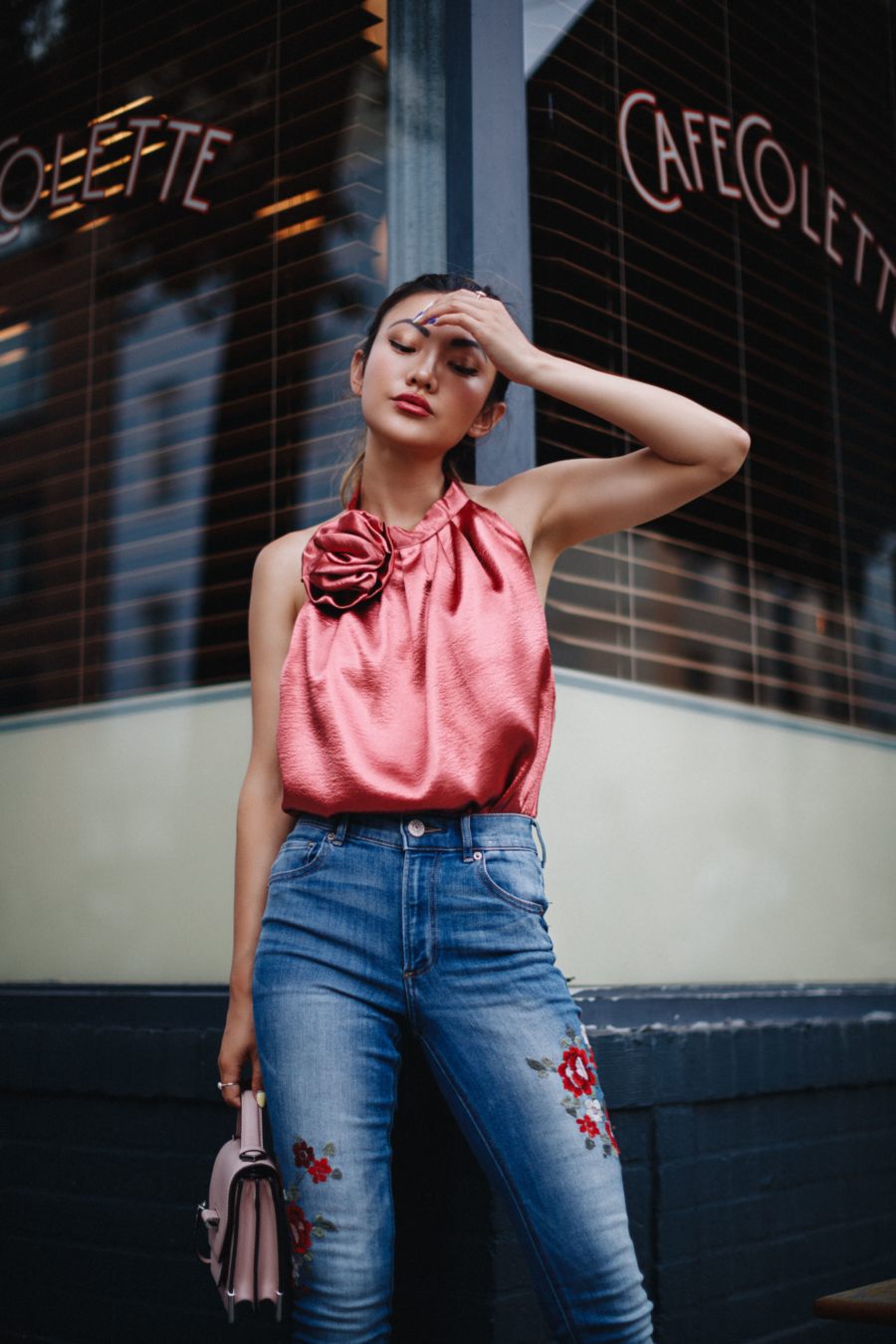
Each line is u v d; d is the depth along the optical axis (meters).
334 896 1.32
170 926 2.37
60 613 2.75
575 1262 1.20
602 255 2.53
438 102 2.21
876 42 3.50
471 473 1.95
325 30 2.52
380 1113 1.30
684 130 2.80
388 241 2.21
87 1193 2.13
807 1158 2.31
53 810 2.61
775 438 2.94
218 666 2.45
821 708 2.91
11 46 3.14
